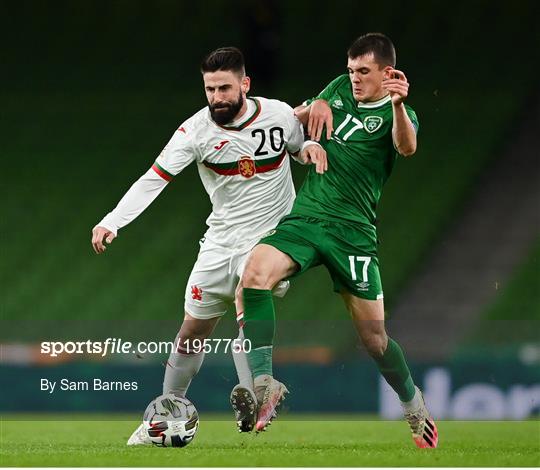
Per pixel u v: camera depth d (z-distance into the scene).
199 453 21.19
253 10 74.75
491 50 75.94
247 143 23.97
